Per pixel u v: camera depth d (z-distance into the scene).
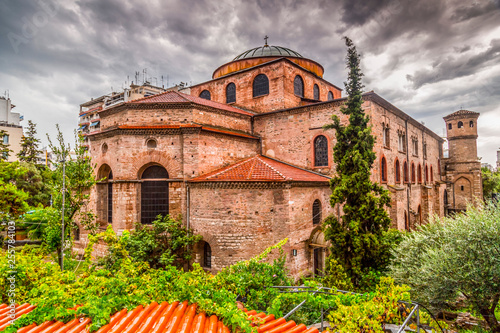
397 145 29.67
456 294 13.12
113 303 7.39
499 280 12.20
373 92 23.39
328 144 24.66
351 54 18.19
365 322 8.11
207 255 19.95
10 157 57.03
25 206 22.67
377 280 15.53
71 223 18.06
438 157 48.34
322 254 22.14
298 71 30.42
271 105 29.03
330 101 24.39
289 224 18.94
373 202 16.89
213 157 22.62
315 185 21.91
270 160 25.30
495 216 13.55
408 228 30.92
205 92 35.38
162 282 9.32
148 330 6.52
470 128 49.81
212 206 19.31
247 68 30.98
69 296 8.80
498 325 12.72
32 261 13.51
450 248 13.41
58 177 16.94
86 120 75.00
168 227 19.39
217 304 7.78
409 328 9.45
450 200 50.28
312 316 11.15
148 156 21.25
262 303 10.58
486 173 62.97
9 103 62.97
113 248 15.71
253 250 18.77
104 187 23.52
